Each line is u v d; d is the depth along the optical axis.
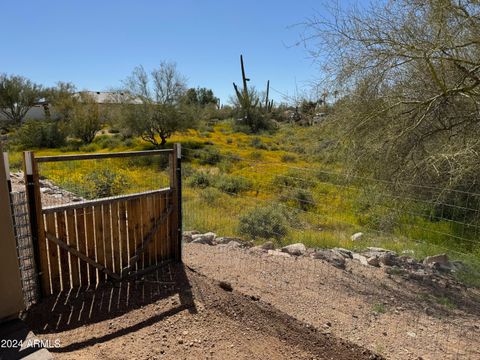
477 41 4.79
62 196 8.38
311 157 7.06
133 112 24.69
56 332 3.08
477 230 5.24
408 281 4.50
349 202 7.33
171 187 4.54
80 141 27.73
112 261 4.03
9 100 39.56
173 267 4.49
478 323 3.51
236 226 7.13
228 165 16.67
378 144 5.48
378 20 5.23
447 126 5.48
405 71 5.51
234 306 3.58
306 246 6.03
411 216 5.91
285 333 3.19
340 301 3.87
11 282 2.90
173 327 3.21
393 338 3.19
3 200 2.82
